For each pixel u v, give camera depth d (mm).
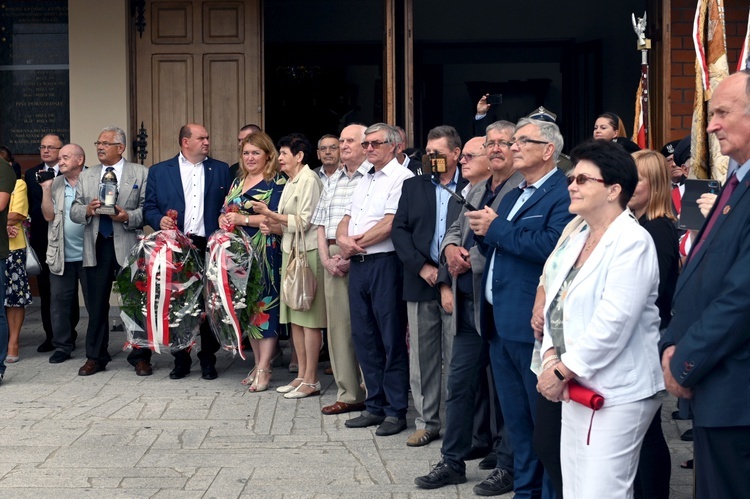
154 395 7422
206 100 10414
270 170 7582
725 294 3305
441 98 13797
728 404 3355
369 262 6395
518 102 14102
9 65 10797
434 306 6004
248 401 7219
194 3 10383
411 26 9164
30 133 10812
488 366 5715
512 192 4906
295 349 7527
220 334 7543
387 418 6375
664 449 4367
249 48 10383
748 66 5141
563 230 4391
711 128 3479
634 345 3705
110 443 6160
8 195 7730
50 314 9047
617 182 3723
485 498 5148
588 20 13047
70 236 8477
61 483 5402
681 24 9766
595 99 13000
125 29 10359
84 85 10430
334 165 7871
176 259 7711
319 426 6547
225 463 5746
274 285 7559
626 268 3645
